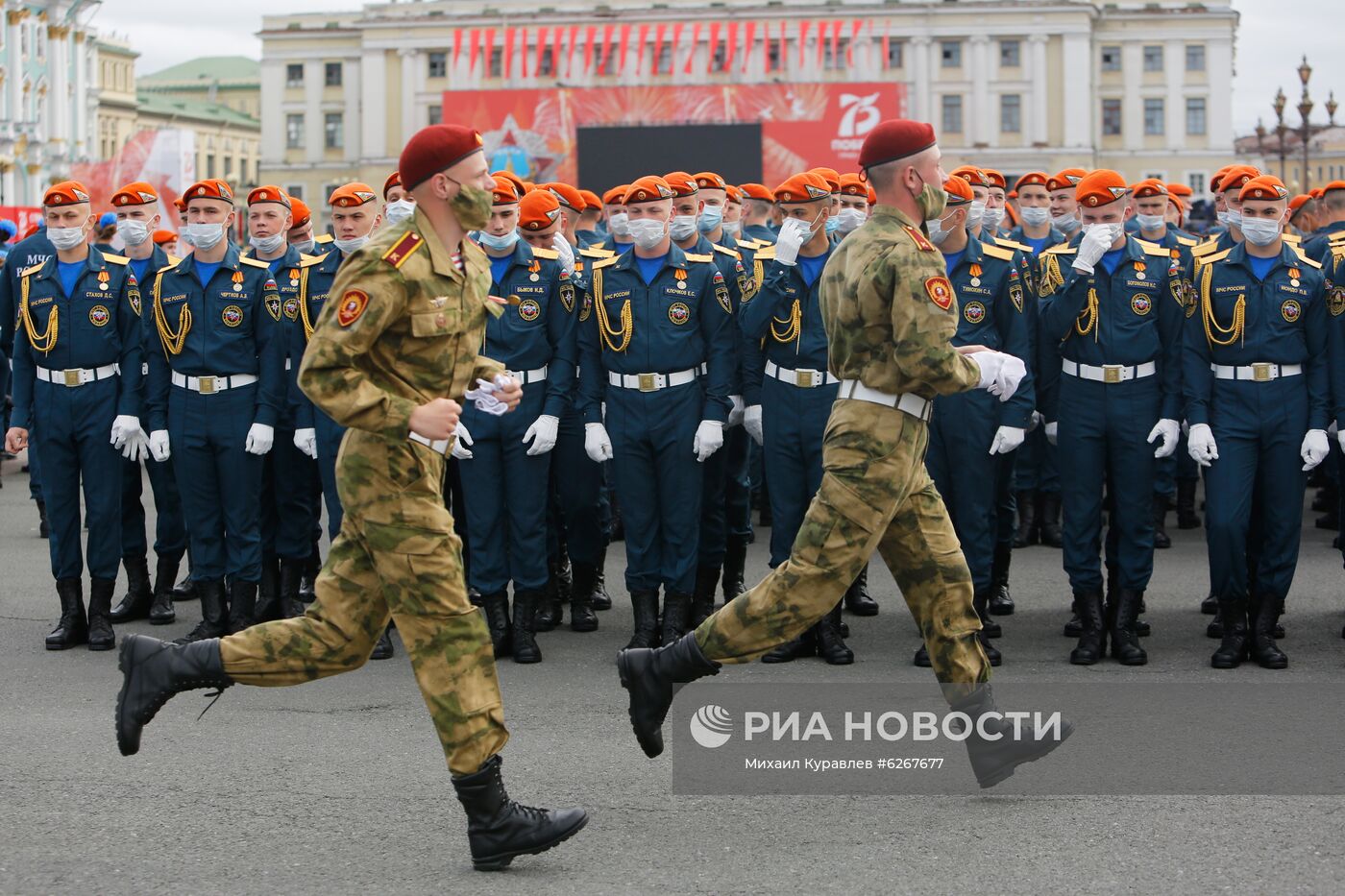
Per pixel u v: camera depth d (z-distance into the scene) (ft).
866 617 75.41
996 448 65.36
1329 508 99.76
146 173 197.47
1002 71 620.49
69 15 509.76
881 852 41.88
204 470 69.46
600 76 609.42
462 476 66.18
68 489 68.49
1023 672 63.05
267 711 57.31
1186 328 63.46
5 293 69.36
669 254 66.85
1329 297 63.16
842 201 68.85
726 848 42.32
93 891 39.50
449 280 40.86
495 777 40.45
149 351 69.56
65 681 62.28
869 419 44.52
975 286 65.41
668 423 66.44
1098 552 65.46
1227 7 637.71
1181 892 38.86
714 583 72.18
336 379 39.17
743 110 458.09
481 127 476.54
